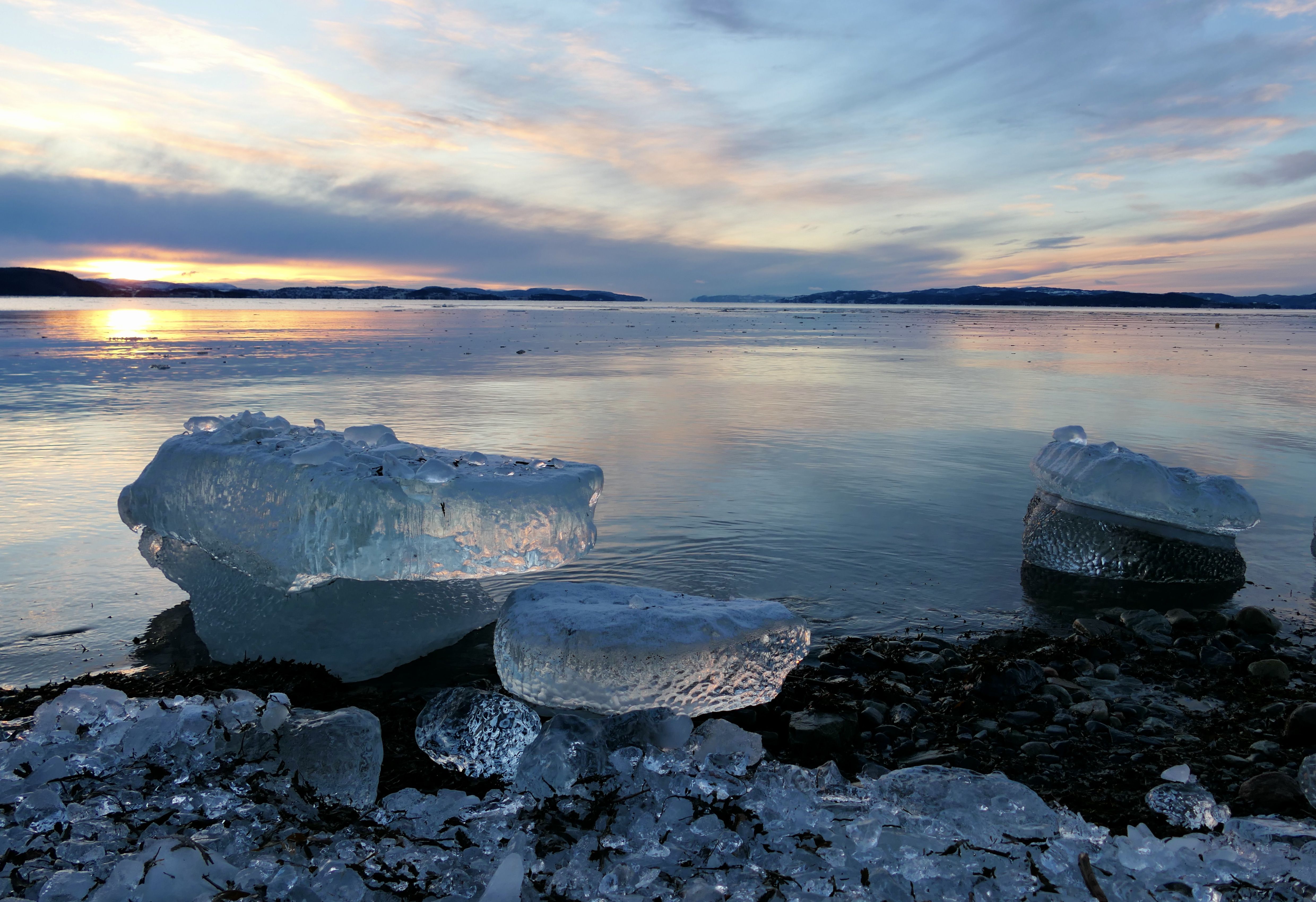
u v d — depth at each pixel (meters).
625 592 4.32
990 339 47.12
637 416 14.12
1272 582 6.33
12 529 7.06
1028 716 3.99
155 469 5.16
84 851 2.51
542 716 3.71
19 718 3.73
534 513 4.35
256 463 4.60
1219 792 3.36
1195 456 11.09
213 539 4.74
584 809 2.87
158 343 32.44
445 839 2.72
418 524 4.23
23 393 16.34
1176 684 4.46
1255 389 19.83
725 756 3.12
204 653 4.73
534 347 33.94
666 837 2.71
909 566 6.43
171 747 3.11
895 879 2.48
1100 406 16.38
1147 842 2.66
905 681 4.42
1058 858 2.59
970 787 2.91
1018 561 6.63
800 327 63.50
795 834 2.70
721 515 7.73
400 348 32.16
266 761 3.06
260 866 2.46
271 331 44.16
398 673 4.52
